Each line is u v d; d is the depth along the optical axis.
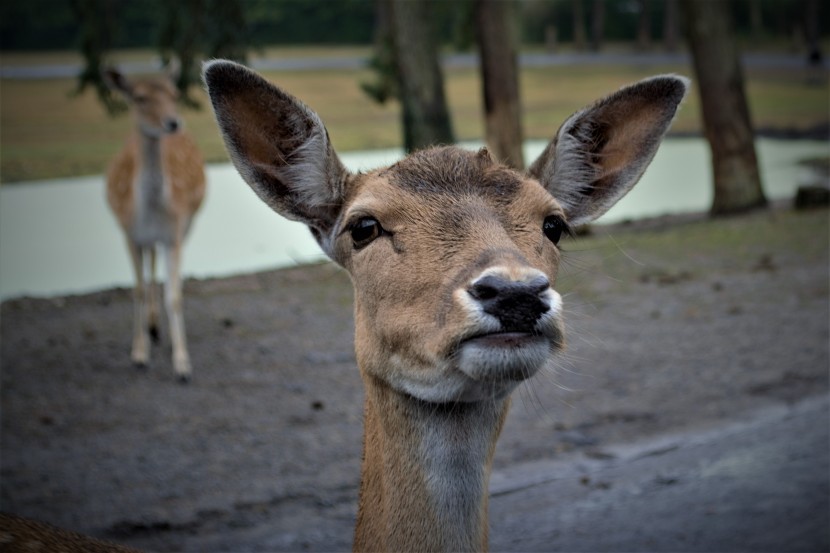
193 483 6.11
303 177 3.25
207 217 15.97
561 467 6.33
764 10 59.56
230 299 10.41
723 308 9.56
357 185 3.21
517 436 6.80
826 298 9.78
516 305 2.52
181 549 5.30
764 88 36.09
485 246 2.72
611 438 6.75
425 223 2.86
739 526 5.44
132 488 6.02
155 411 7.31
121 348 8.80
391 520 2.99
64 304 10.27
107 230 15.15
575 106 31.16
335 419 7.16
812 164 21.00
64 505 5.76
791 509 5.62
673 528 5.44
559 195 3.42
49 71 40.25
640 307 9.64
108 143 24.89
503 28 12.79
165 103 8.60
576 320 9.10
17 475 6.16
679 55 49.47
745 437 6.70
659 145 3.42
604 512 5.69
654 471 6.22
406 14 13.47
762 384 7.62
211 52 13.65
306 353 8.62
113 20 13.94
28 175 20.61
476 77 39.66
